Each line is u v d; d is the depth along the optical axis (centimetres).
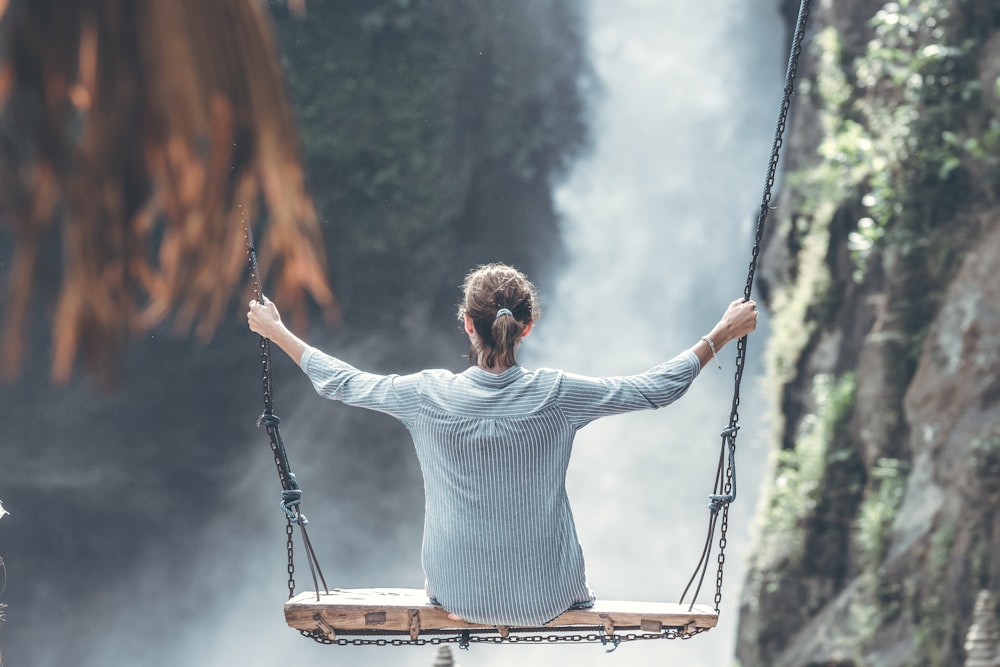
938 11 1548
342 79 3016
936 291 1569
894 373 1617
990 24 1526
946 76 1534
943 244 1538
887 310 1616
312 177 3044
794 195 2214
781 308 2119
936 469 1466
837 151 1661
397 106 3061
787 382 1997
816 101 2228
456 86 3169
